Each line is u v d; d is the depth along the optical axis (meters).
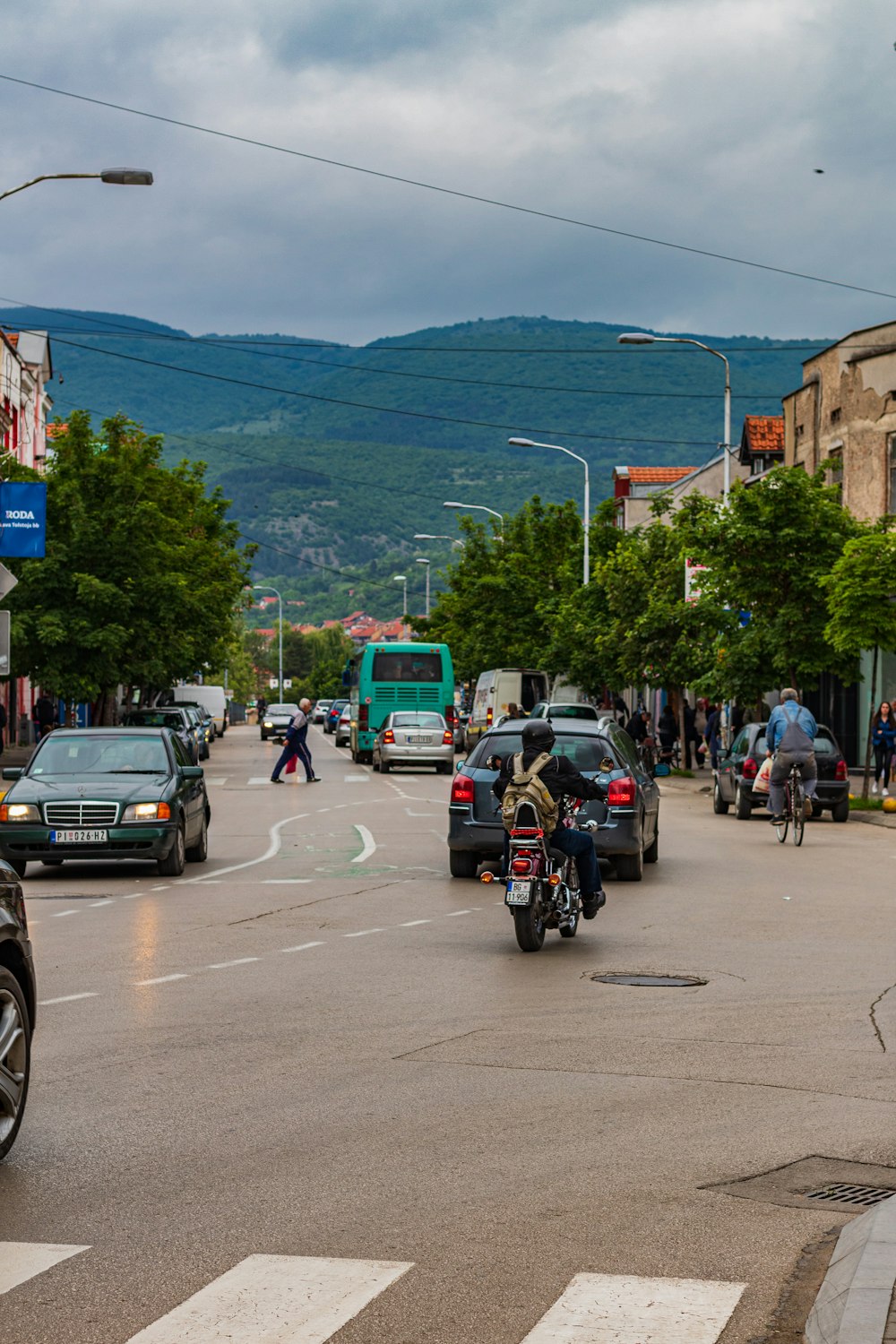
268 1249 5.49
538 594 65.44
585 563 56.09
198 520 60.81
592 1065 8.45
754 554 32.50
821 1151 6.79
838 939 13.27
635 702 73.25
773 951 12.62
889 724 32.91
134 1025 9.50
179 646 43.19
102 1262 5.35
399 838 23.91
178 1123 7.23
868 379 41.09
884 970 11.64
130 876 18.56
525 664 64.69
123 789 18.22
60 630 39.94
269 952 12.49
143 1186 6.24
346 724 70.25
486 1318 4.84
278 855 21.25
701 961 12.10
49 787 18.31
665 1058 8.64
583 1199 6.09
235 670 145.12
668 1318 4.83
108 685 42.34
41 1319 4.82
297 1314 4.86
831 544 32.25
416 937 13.38
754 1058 8.64
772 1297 5.02
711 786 37.47
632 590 46.28
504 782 12.98
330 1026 9.50
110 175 23.00
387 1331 4.73
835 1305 4.71
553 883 12.51
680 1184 6.30
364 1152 6.75
